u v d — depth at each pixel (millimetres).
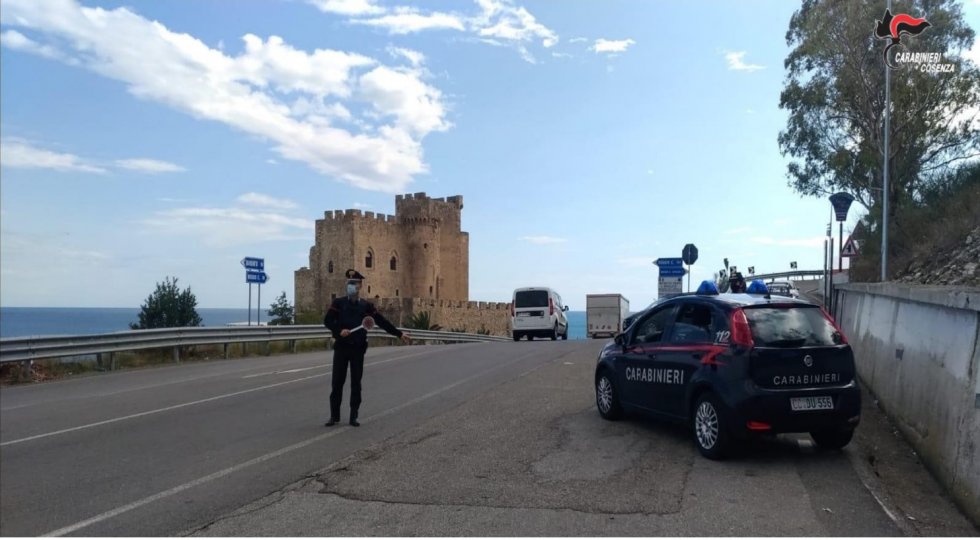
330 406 10461
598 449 7918
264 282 25344
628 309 48156
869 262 25953
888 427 8953
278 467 7449
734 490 6301
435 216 83875
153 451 8414
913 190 29922
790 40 35438
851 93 31812
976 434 5762
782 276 59125
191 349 22562
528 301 33094
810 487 6391
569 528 5348
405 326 65062
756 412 6984
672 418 8195
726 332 7449
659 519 5531
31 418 11023
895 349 9555
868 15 31141
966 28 30500
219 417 10641
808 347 7234
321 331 27750
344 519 5672
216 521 5738
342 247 77062
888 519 5520
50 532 5633
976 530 5340
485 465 7262
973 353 6191
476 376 14844
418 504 6016
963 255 16297
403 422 9805
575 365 16141
